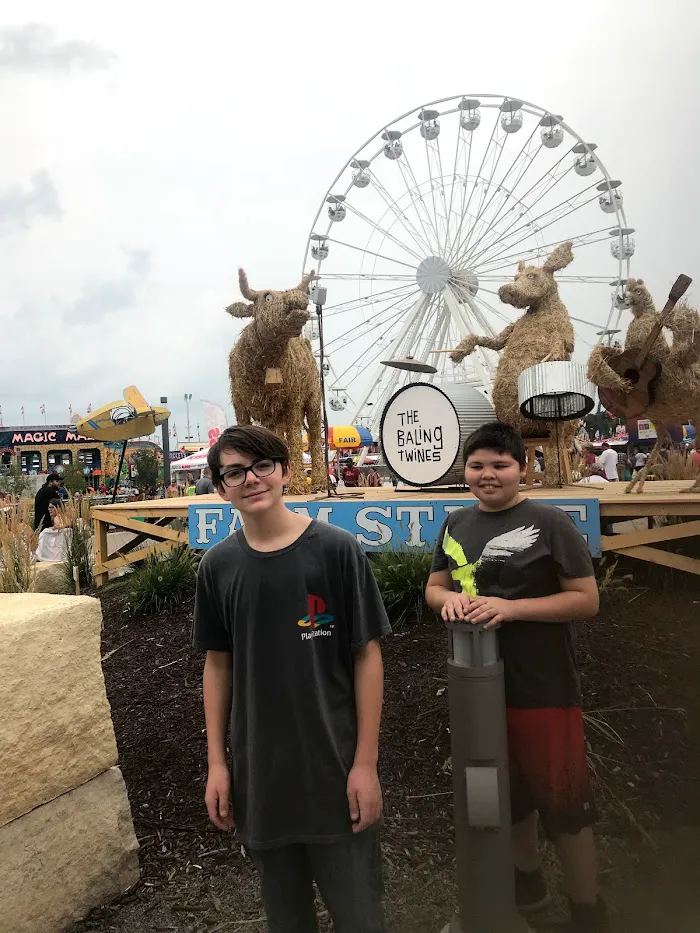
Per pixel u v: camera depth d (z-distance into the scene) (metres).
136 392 15.10
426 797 2.66
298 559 1.57
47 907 2.06
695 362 4.45
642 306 4.79
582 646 3.69
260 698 1.55
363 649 1.59
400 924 2.03
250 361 5.73
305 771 1.53
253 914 2.13
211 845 2.48
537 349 5.78
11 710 1.96
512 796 1.85
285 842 1.54
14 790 1.97
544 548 1.84
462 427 5.53
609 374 4.61
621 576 4.86
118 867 2.27
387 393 19.72
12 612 2.06
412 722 3.17
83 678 2.20
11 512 6.59
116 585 6.24
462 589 1.92
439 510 4.55
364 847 1.58
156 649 4.47
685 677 3.31
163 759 3.08
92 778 2.23
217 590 1.66
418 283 18.00
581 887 1.82
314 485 6.65
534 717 1.81
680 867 2.18
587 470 10.27
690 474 7.13
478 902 1.64
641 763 2.77
